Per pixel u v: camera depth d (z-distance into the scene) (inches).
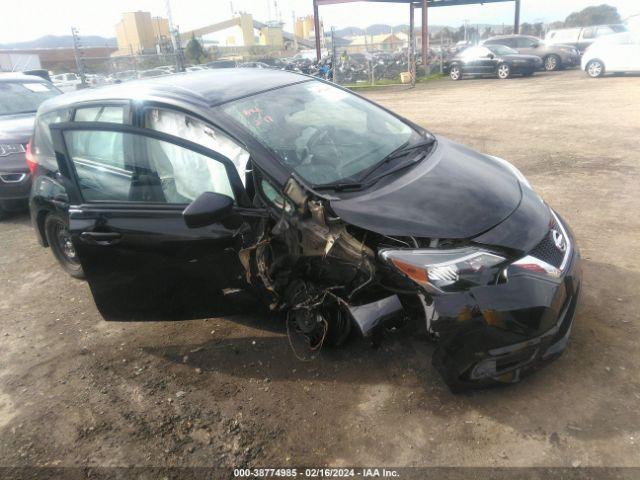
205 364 134.4
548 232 112.4
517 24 1147.3
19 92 308.0
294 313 130.9
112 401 125.0
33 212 186.5
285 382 123.8
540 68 781.3
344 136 140.7
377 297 113.8
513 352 101.7
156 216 130.4
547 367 117.5
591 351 121.1
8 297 183.3
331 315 124.4
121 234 133.1
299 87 156.8
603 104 451.2
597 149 300.4
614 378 112.7
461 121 429.1
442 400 112.0
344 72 981.2
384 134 148.5
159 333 151.3
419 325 112.6
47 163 179.0
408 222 107.3
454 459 98.5
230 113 131.6
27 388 133.4
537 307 101.0
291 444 106.5
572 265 112.4
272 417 113.9
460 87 721.0
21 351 150.0
